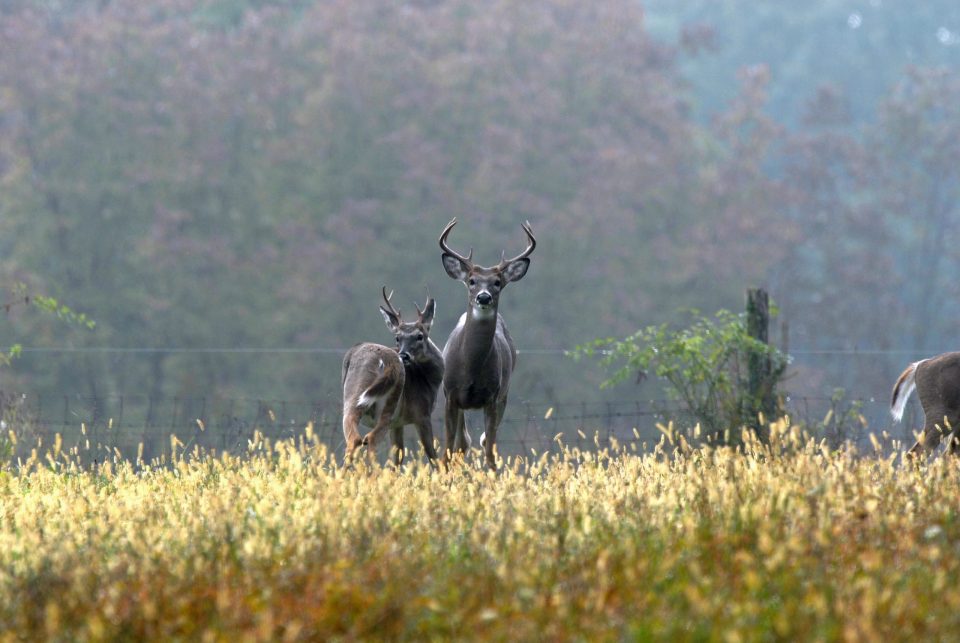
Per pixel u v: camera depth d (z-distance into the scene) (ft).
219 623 29.45
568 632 28.14
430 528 38.09
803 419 72.54
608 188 209.67
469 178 207.51
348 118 210.38
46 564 34.12
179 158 206.39
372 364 57.67
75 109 204.85
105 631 29.27
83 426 61.00
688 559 33.53
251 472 50.39
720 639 27.22
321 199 208.95
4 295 191.62
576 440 77.41
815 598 28.73
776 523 35.35
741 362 72.28
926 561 33.24
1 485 51.06
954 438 63.41
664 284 210.59
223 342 199.21
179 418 148.46
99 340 196.24
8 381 184.14
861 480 41.75
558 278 204.03
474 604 30.04
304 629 29.17
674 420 73.31
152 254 198.18
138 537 36.50
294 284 193.57
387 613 29.73
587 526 35.24
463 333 61.36
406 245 200.95
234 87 211.61
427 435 61.98
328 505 38.27
